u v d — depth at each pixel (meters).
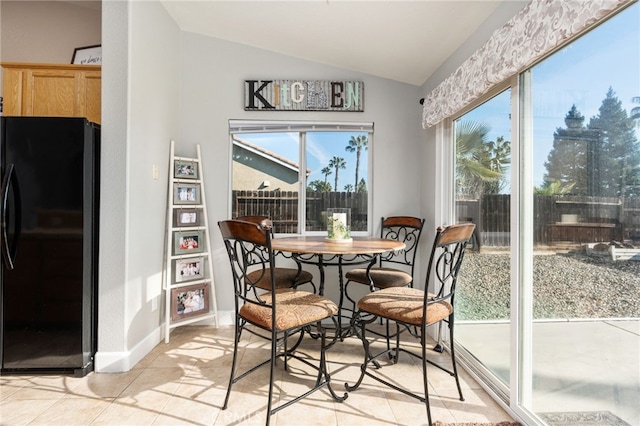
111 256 2.02
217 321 2.76
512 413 1.61
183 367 2.08
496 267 1.92
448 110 2.23
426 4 1.93
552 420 1.43
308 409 1.65
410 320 1.59
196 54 2.86
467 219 2.26
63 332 1.94
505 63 1.58
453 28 2.09
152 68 2.34
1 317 1.93
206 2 2.38
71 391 1.79
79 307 1.95
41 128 1.93
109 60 2.02
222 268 2.87
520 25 1.48
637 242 1.08
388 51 2.54
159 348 2.36
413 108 2.96
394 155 2.96
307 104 2.89
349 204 3.01
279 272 2.36
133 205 2.10
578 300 1.31
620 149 1.13
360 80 2.94
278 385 1.87
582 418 1.29
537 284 1.54
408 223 2.73
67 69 2.36
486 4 1.82
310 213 3.01
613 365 1.17
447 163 2.56
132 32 2.06
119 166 2.02
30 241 1.93
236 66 2.89
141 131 2.19
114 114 2.02
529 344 1.58
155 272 2.41
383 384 1.90
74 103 2.35
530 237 1.58
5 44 2.87
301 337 2.20
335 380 1.93
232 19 2.54
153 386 1.85
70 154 1.94
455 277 1.77
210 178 2.87
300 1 2.15
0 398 1.72
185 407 1.66
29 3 2.88
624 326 1.13
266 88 2.87
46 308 1.94
